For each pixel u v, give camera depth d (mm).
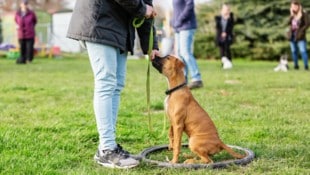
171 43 16031
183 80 4426
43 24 33625
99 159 4309
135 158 4418
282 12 28609
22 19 19750
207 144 4230
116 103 4465
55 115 6793
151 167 4246
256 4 28641
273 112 7141
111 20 4160
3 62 21047
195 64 10133
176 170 4117
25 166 4180
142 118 6711
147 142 5395
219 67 19203
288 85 11047
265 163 4293
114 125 4453
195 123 4270
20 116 6770
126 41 4348
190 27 9812
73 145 5000
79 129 5676
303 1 28266
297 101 8289
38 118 6586
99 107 4223
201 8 30312
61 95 9070
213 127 4328
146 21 4504
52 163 4312
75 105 7738
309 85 11016
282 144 5129
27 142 4996
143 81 11992
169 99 4395
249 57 28906
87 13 4121
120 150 4289
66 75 13961
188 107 4312
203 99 8492
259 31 28234
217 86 10656
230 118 6664
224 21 18703
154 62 4547
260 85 11070
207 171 4066
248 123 6383
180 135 4312
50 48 27594
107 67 4188
